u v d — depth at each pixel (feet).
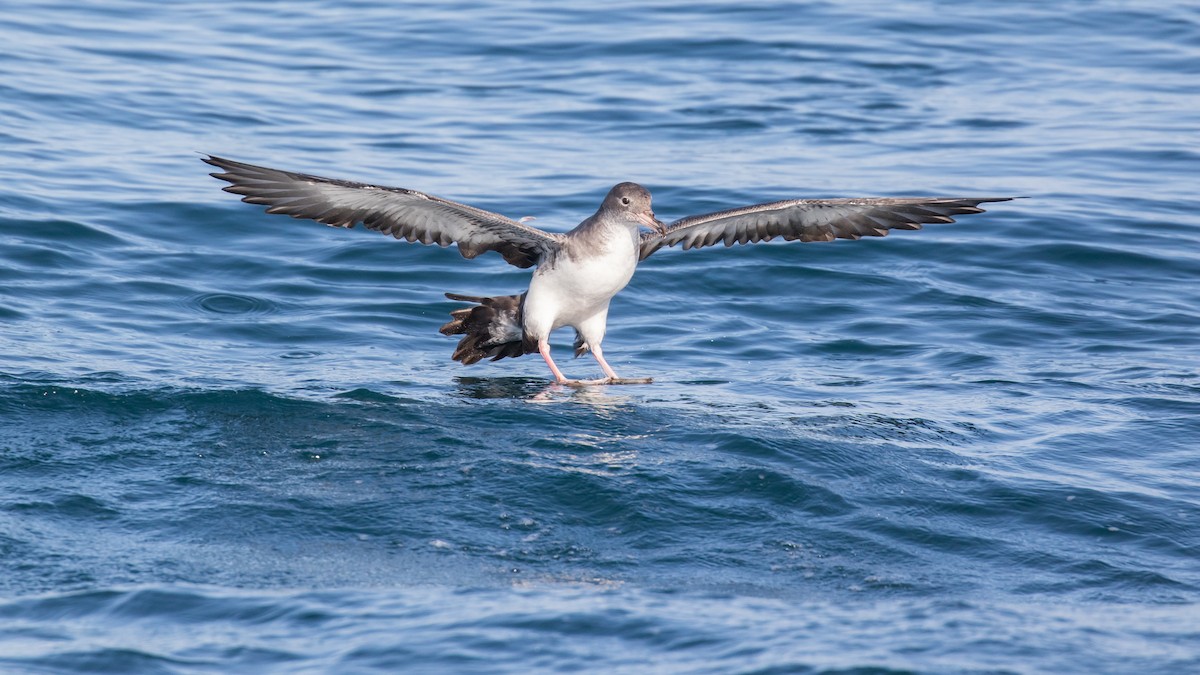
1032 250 65.05
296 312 56.18
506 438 40.83
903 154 79.77
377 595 30.89
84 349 49.03
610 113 87.10
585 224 47.85
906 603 31.07
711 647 27.99
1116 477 39.37
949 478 38.73
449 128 83.20
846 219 49.80
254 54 98.68
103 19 104.99
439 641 28.27
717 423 42.86
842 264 63.26
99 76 89.25
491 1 116.57
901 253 64.75
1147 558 34.17
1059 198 72.18
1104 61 101.76
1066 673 26.81
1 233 61.21
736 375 50.24
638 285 60.70
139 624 29.30
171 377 46.06
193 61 95.35
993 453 41.09
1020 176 76.07
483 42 103.71
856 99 91.25
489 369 51.19
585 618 29.50
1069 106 90.58
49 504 35.35
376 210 46.14
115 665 27.17
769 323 56.85
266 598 30.63
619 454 39.47
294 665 27.30
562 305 48.47
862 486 37.93
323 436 40.65
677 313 57.88
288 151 76.95
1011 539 35.06
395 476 37.63
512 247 49.21
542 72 96.37
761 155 79.10
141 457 38.73
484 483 37.11
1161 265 63.57
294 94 89.25
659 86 93.15
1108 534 35.47
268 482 37.11
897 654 27.55
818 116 87.30
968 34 108.27
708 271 62.18
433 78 94.43
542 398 46.01
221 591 31.01
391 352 52.26
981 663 27.14
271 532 34.22
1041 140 82.94
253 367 48.62
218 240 64.08
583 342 50.62
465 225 47.29
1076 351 53.16
